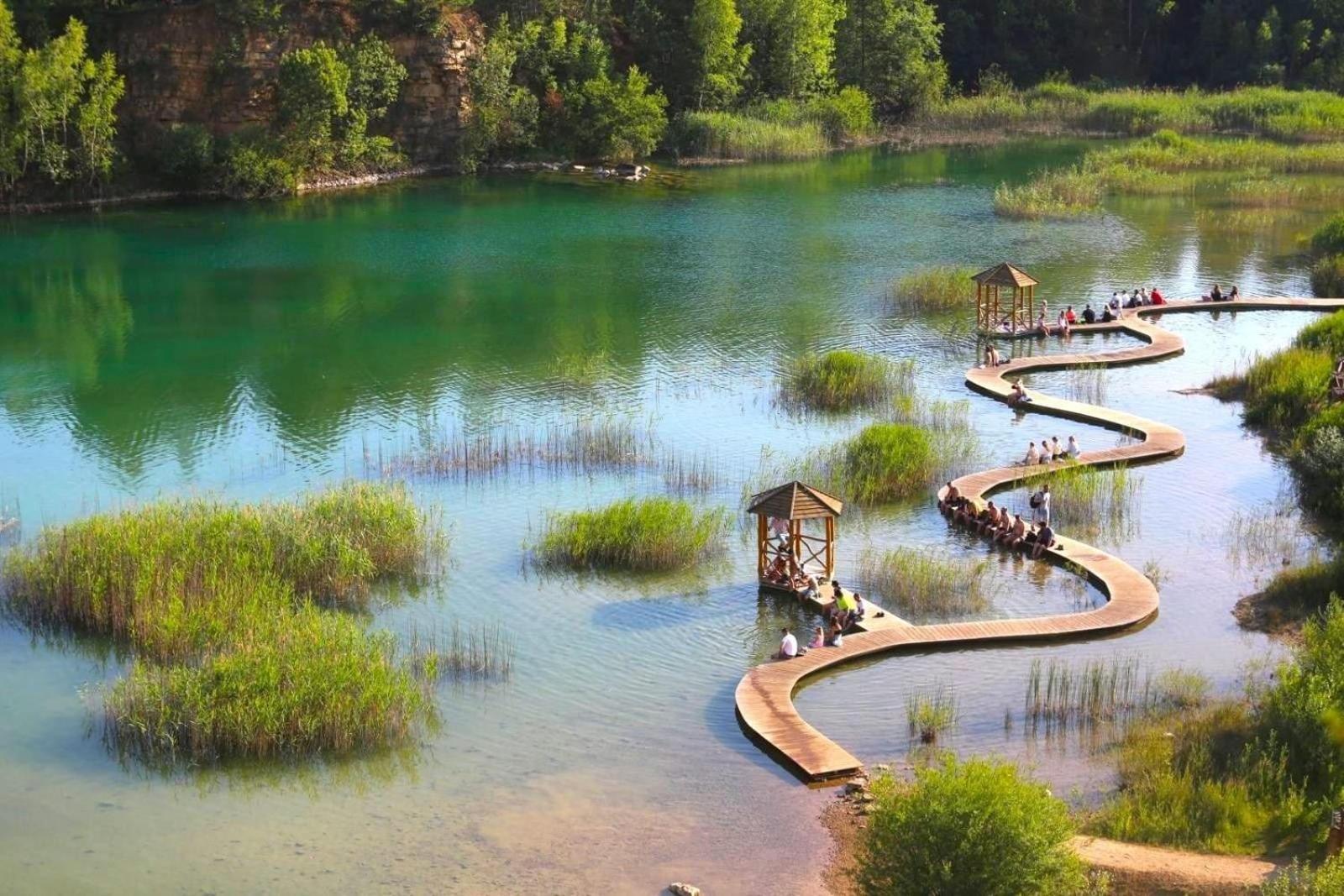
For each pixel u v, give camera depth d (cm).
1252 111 12825
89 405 5294
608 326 6481
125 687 2991
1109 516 4131
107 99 9094
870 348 6066
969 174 11006
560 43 11462
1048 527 3872
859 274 7500
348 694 2917
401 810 2633
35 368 5775
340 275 7500
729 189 10381
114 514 4066
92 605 3381
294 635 3138
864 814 2595
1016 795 2216
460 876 2416
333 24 10188
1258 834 2412
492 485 4412
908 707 3012
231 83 9656
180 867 2445
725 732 2936
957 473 4506
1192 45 15338
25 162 8938
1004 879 2117
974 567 3775
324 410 5234
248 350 6072
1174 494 4309
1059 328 6294
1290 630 3366
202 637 3198
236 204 9475
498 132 11025
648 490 4353
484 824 2581
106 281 7300
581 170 11056
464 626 3450
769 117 12525
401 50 10575
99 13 9500
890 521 4138
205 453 4734
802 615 3525
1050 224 8825
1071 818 2441
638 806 2641
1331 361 5234
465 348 6100
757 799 2666
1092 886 2227
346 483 4181
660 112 11538
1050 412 5125
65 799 2667
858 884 2309
